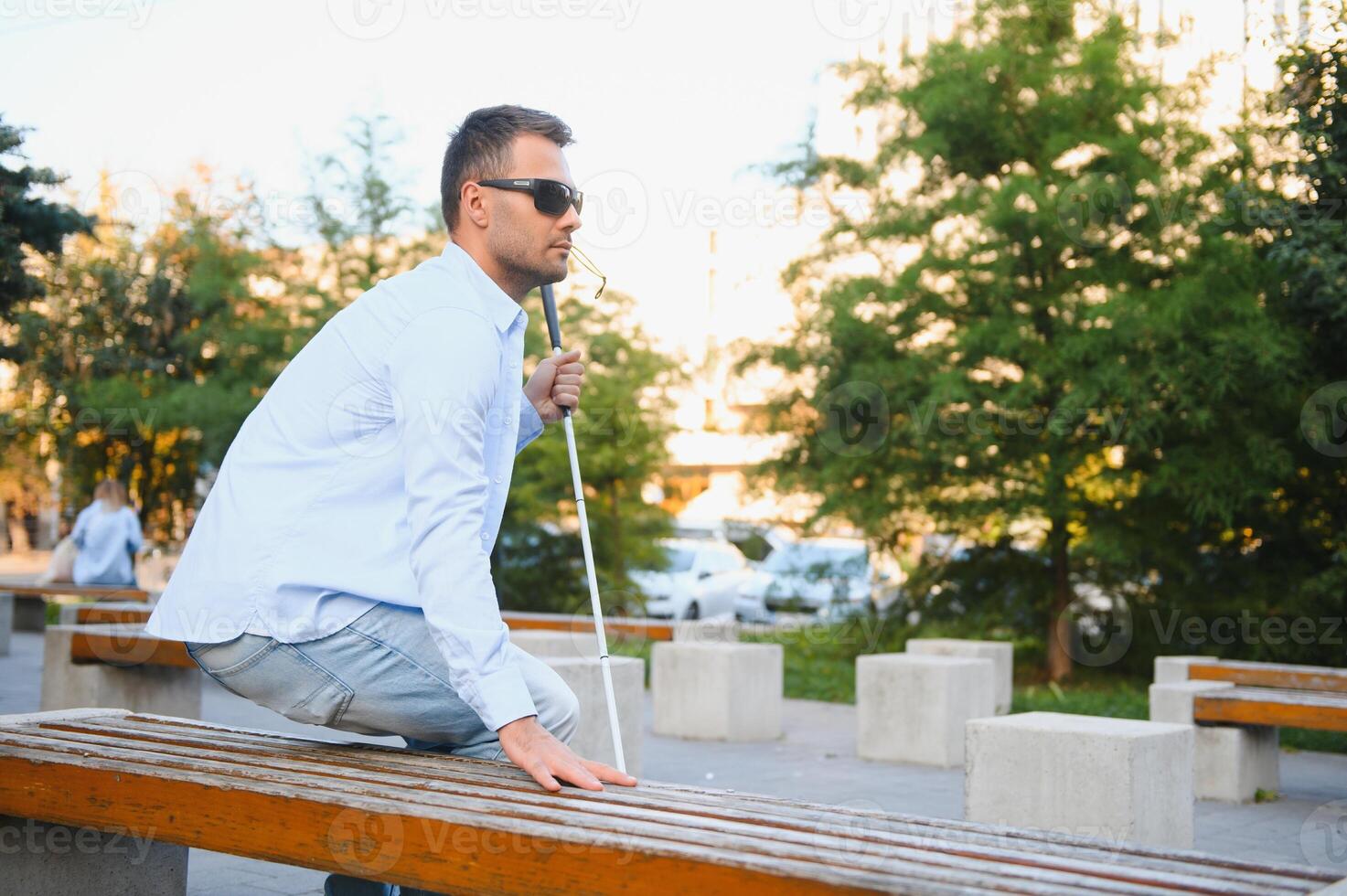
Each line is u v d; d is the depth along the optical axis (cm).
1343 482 1124
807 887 170
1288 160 995
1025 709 950
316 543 252
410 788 223
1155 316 1030
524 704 237
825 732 869
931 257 1144
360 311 261
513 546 1477
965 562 1289
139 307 1529
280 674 256
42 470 2133
